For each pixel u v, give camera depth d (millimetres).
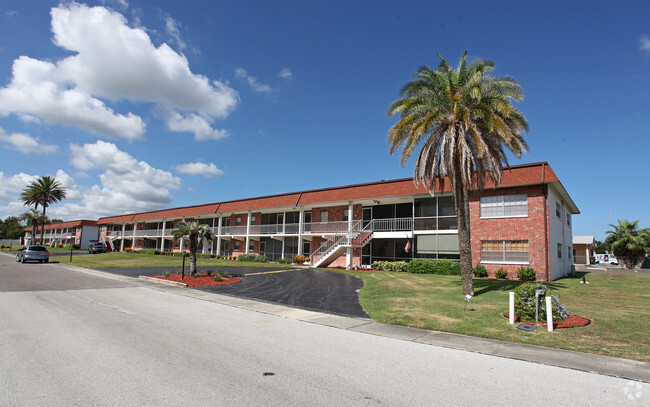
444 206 25219
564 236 27031
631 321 9312
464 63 15180
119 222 63344
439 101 15008
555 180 19969
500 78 14555
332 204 32031
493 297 13445
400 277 21062
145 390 4578
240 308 11555
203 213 44344
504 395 4664
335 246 29750
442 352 6738
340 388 4812
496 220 22094
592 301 12664
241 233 40156
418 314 10352
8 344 6609
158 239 56312
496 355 6547
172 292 14977
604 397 4633
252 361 5934
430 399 4496
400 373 5492
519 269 20359
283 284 18312
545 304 9086
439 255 25062
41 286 15820
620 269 40125
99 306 11078
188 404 4184
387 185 27531
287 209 35438
